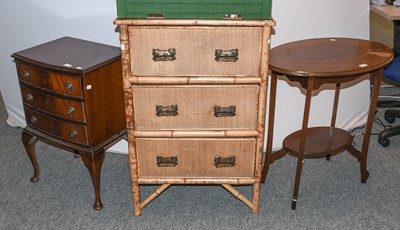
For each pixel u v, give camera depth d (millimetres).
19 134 2912
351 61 1998
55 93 2012
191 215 2137
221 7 1693
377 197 2232
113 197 2270
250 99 1864
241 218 2109
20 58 2053
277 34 2445
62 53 2107
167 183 2059
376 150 2645
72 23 2525
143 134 1934
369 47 2193
